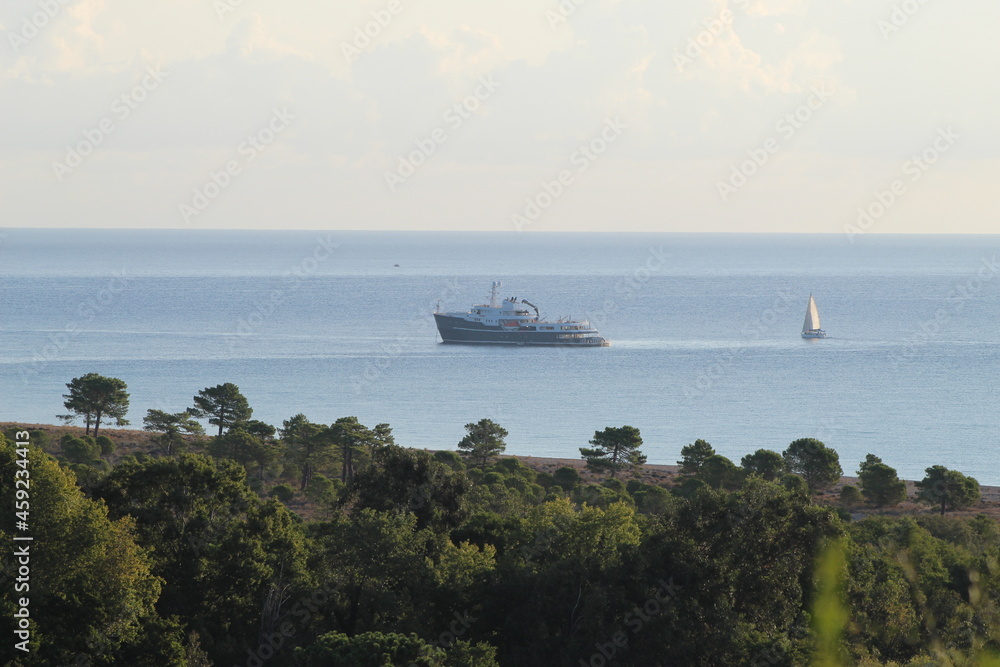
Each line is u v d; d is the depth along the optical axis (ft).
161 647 470.80
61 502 494.18
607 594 530.68
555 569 540.52
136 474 612.70
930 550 532.32
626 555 552.82
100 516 496.64
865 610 433.89
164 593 543.39
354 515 608.19
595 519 588.50
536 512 637.30
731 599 543.80
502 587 544.62
